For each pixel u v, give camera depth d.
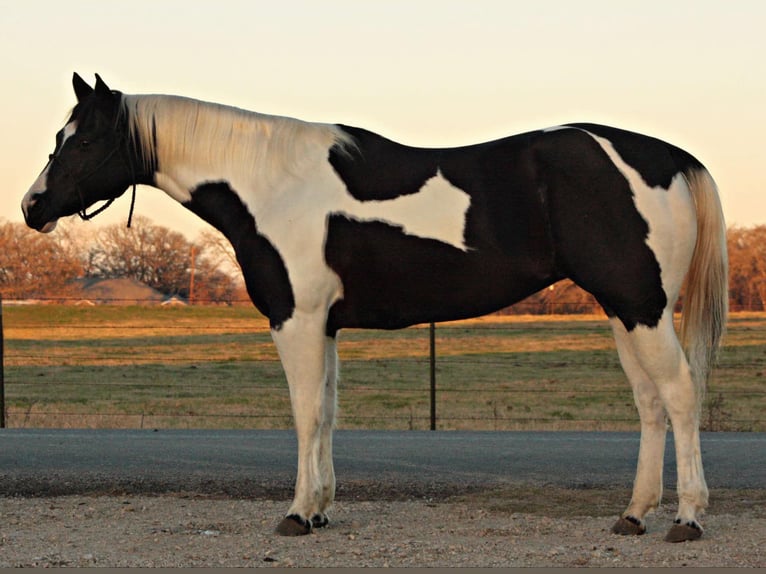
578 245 5.92
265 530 6.49
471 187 6.10
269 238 6.21
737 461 9.70
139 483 8.56
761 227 43.28
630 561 5.58
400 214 6.12
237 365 29.80
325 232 6.14
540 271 6.09
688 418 6.00
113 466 9.49
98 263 64.25
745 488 8.20
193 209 6.64
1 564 5.55
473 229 6.06
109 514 7.09
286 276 6.15
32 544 6.07
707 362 6.21
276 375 27.05
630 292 5.90
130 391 23.16
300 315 6.17
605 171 5.91
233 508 7.34
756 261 43.41
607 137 6.02
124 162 6.68
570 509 7.31
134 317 41.97
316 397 6.22
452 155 6.23
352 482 8.59
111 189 6.75
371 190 6.18
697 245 6.14
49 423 15.73
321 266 6.14
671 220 5.91
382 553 5.80
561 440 11.60
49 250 51.47
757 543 5.98
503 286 6.13
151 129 6.58
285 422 16.55
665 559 5.61
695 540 6.03
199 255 58.75
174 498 7.84
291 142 6.39
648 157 5.97
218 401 20.95
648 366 5.99
